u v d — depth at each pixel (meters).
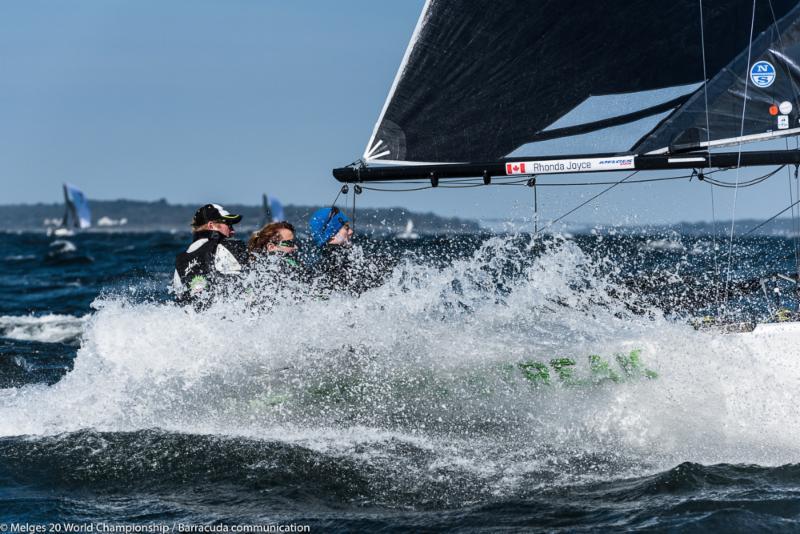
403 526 13.47
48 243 194.25
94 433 17.98
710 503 13.91
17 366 26.62
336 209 21.33
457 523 13.57
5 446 17.27
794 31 20.61
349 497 14.83
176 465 16.33
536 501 14.48
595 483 15.34
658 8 21.27
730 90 21.16
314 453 16.91
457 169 22.11
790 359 17.17
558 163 21.38
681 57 21.47
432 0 21.83
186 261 20.56
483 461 16.56
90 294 50.97
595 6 21.44
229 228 21.83
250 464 16.34
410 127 22.61
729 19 21.00
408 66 22.22
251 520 13.84
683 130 21.45
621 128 22.11
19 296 51.78
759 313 19.70
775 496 14.20
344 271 20.34
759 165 20.75
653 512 13.70
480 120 22.50
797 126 20.80
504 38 21.89
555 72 22.12
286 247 21.03
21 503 14.66
